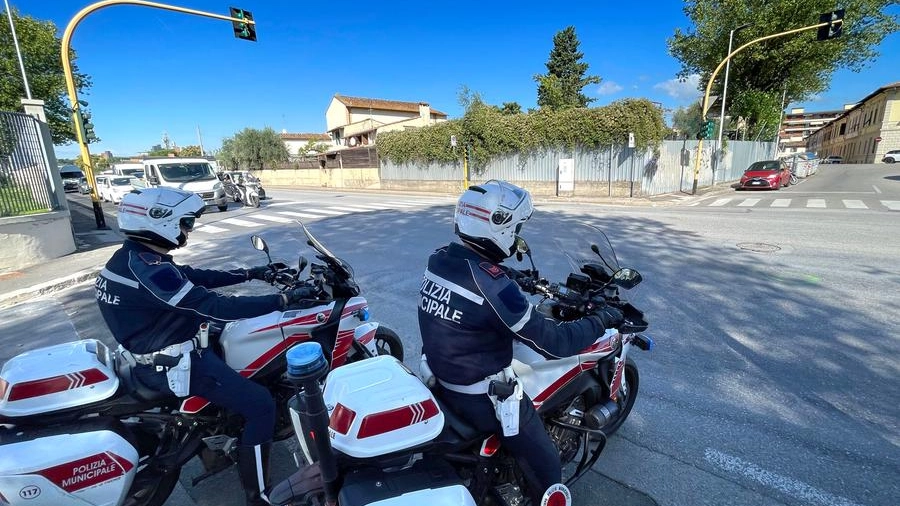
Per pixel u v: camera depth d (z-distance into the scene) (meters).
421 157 27.89
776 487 2.63
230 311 2.39
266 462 2.55
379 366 1.95
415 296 6.19
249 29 15.04
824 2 24.31
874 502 2.49
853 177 27.14
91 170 13.90
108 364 2.38
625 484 2.70
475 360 1.93
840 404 3.41
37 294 7.09
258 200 18.98
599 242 3.07
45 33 25.94
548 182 22.28
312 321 2.90
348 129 51.66
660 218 12.50
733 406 3.43
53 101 26.83
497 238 1.93
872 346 4.31
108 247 10.88
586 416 2.59
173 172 17.67
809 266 7.08
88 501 2.07
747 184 20.81
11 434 2.08
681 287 6.18
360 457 1.68
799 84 31.06
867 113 60.00
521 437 2.03
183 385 2.33
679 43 29.53
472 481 2.09
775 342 4.46
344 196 25.12
